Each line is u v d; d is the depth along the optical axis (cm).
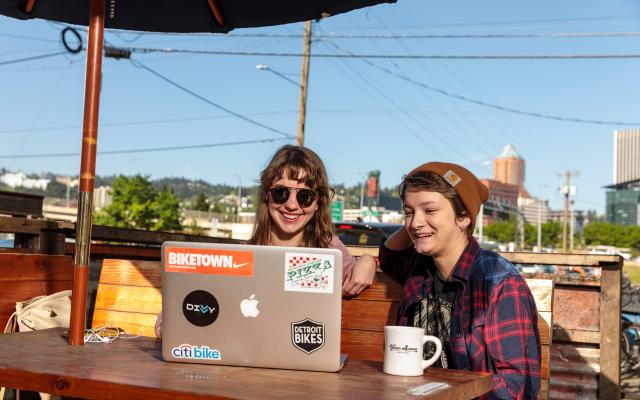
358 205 8412
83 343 247
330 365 203
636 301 848
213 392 169
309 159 307
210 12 346
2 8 341
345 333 291
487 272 247
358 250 527
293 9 332
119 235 493
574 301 425
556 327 425
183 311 209
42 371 190
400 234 282
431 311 262
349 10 318
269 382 184
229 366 207
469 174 256
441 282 262
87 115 256
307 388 179
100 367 200
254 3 333
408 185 256
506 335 237
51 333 275
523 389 232
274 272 204
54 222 456
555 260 428
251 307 205
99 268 490
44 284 388
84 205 250
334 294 201
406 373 203
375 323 287
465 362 245
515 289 242
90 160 254
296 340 203
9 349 231
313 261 203
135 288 341
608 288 413
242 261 205
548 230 12231
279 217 310
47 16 347
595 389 413
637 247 12275
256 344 205
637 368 771
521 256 436
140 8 348
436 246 252
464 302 250
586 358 418
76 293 246
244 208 11444
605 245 12431
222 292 206
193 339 209
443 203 251
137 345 250
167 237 546
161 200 6762
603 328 413
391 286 288
